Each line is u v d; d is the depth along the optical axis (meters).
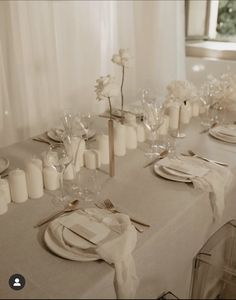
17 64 2.46
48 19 2.60
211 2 2.57
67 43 2.86
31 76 2.63
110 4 2.96
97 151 1.53
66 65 2.91
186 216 1.21
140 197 1.29
